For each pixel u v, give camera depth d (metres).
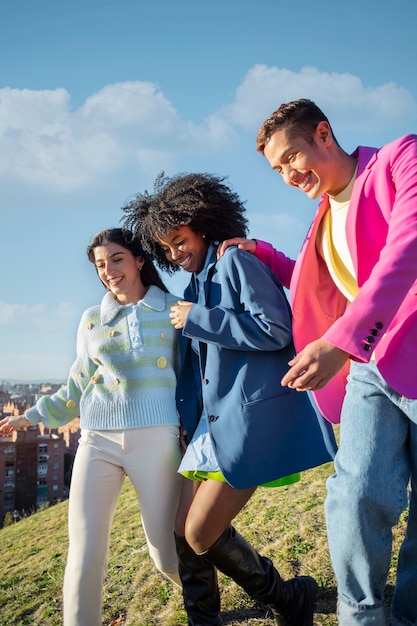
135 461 2.98
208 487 2.62
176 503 2.99
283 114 2.23
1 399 147.38
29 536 6.84
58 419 3.41
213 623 2.80
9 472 95.88
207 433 2.75
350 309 1.81
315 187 2.29
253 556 2.79
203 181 3.01
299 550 3.82
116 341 3.12
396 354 1.95
